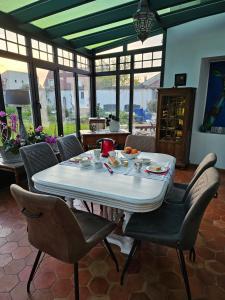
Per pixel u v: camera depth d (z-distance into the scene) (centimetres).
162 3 279
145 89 464
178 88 356
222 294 141
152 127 473
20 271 159
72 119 477
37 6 273
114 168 186
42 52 366
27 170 195
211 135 384
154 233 138
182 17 356
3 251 179
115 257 169
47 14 276
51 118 409
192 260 170
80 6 287
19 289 144
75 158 216
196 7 334
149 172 175
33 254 176
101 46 483
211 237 198
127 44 458
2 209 250
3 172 306
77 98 476
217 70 378
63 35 353
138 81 468
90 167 189
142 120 483
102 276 155
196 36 364
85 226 146
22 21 294
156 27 389
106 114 527
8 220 226
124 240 180
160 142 397
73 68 448
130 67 468
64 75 432
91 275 156
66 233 110
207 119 405
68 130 465
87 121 527
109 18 311
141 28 203
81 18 321
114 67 489
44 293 141
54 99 412
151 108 465
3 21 282
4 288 145
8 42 302
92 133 375
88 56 494
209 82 391
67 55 431
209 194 116
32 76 347
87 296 139
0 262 167
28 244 188
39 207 104
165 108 388
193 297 138
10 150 270
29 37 333
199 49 365
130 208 131
